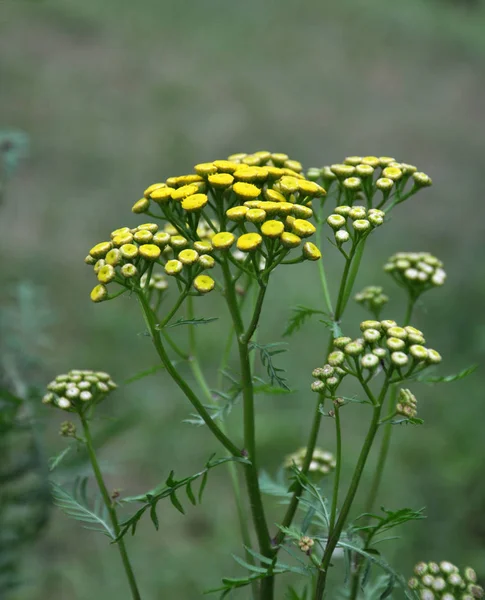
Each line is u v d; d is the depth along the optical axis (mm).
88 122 2096
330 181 499
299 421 1168
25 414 553
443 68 2992
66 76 2375
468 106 2635
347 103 2547
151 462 1087
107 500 445
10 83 2250
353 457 1087
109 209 1722
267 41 2992
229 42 2900
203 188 451
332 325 451
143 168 1915
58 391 465
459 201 1949
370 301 539
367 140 2287
